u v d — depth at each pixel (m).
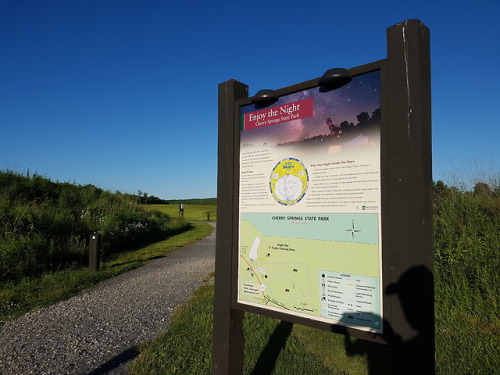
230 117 2.79
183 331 4.47
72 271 8.23
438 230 5.52
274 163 2.52
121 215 14.57
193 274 8.55
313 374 3.36
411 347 1.79
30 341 4.30
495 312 4.03
